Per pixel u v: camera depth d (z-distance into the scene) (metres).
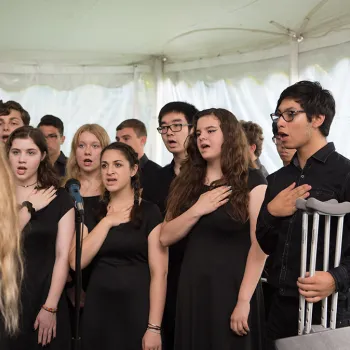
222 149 2.79
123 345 2.92
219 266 2.66
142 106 6.57
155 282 2.96
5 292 1.71
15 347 2.83
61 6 4.87
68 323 3.05
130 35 5.68
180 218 2.74
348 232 2.20
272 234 2.32
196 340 2.68
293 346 1.86
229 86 5.84
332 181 2.23
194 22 5.16
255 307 2.66
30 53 6.48
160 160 6.57
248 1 4.50
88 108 6.70
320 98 2.23
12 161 3.04
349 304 2.26
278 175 2.47
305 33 4.98
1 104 4.26
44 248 2.99
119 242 2.96
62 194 3.12
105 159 3.09
